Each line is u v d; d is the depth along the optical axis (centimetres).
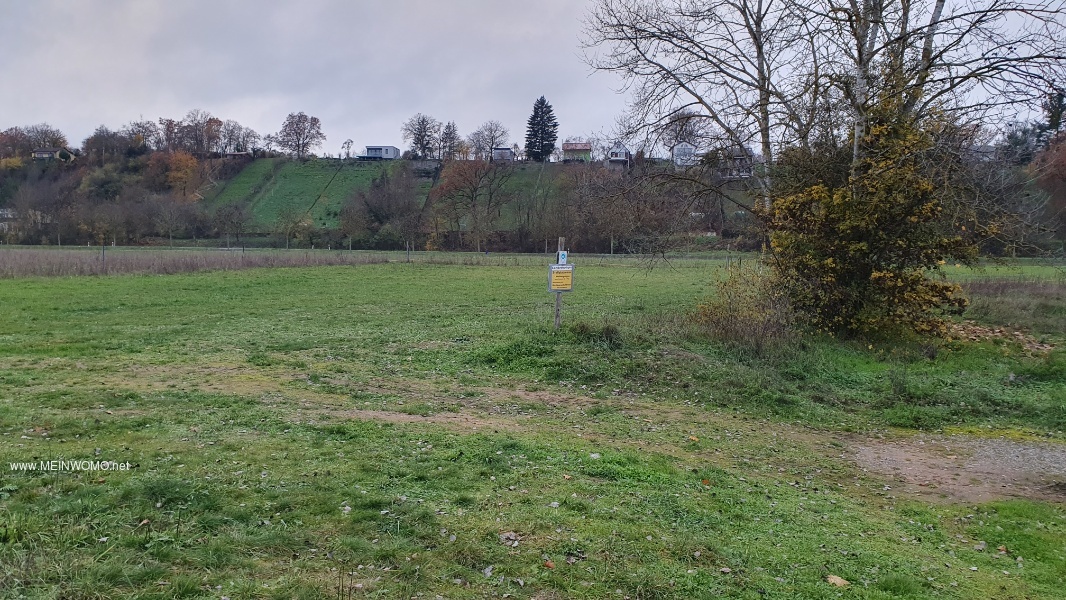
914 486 704
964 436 892
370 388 997
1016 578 494
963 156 1359
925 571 490
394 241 6712
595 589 418
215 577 400
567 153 8719
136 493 518
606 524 518
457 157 9800
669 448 774
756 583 446
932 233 1383
